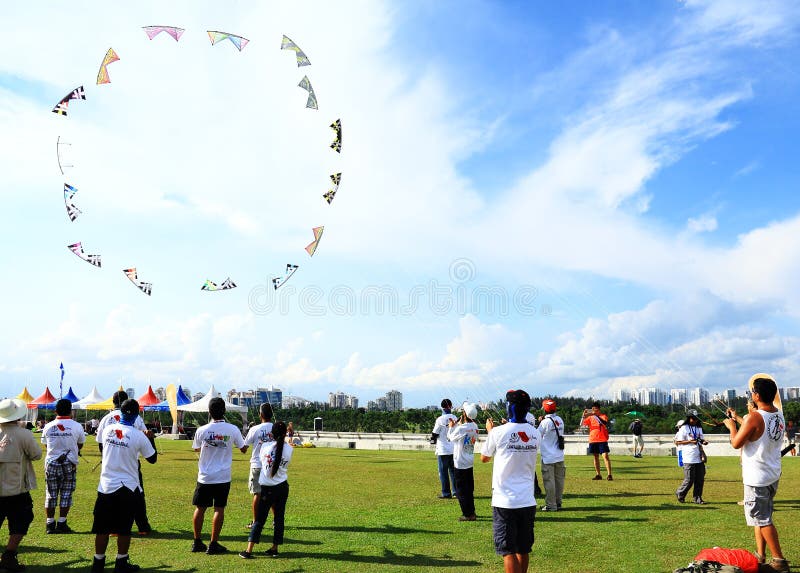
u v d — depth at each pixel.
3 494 7.02
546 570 6.82
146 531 9.02
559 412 34.31
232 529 9.34
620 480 14.94
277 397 64.06
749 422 6.66
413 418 39.75
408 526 9.43
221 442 8.05
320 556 7.65
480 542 8.34
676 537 8.34
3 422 7.14
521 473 5.91
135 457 7.26
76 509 10.88
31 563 7.36
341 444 32.72
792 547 7.64
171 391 37.19
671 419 31.31
